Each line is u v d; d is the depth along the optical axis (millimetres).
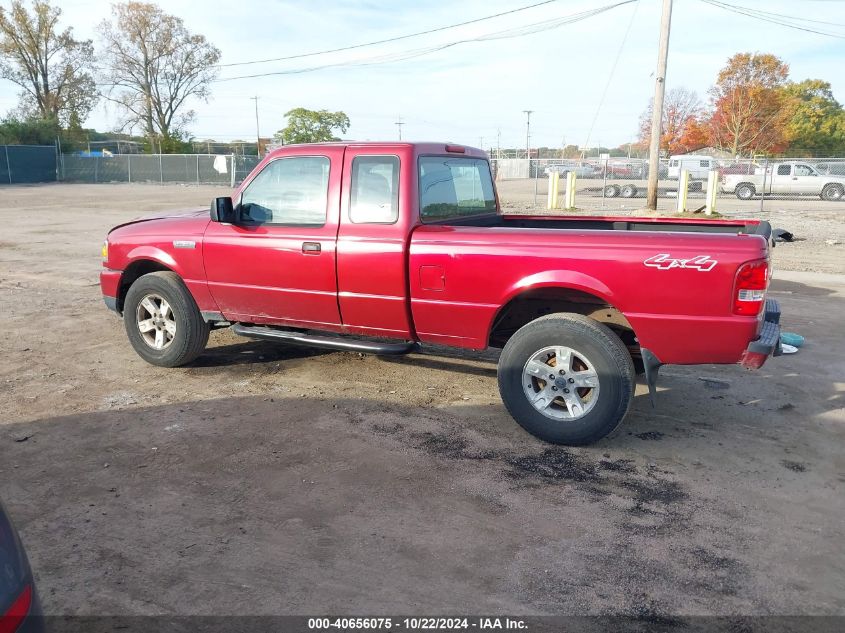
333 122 69250
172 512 3684
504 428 4871
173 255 5867
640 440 4707
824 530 3566
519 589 3049
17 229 18047
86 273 11234
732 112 47375
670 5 19859
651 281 4238
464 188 5777
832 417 5141
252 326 6020
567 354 4453
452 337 4906
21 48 58594
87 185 46000
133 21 62062
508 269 4562
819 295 9656
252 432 4738
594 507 3779
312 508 3734
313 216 5246
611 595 3012
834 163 28516
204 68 66062
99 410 5129
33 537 3430
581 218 6066
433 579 3115
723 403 5426
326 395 5488
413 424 4918
